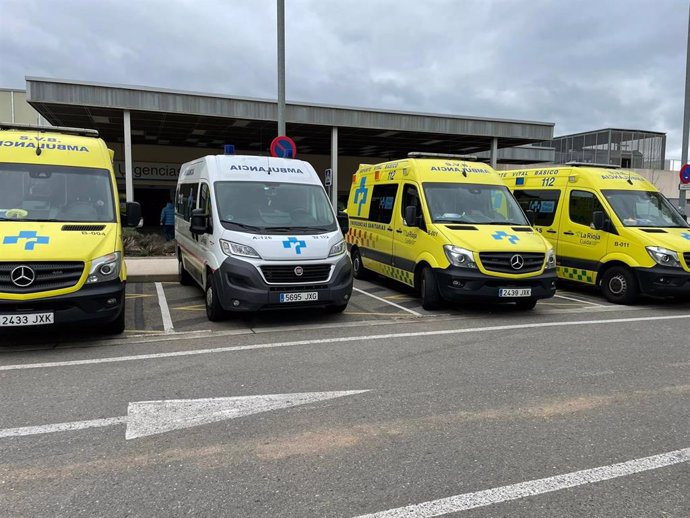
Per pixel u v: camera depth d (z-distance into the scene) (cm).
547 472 341
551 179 1149
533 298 822
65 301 583
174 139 2659
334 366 561
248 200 777
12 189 658
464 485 325
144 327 737
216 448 372
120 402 455
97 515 292
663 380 523
